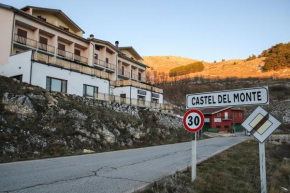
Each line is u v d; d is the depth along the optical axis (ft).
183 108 201.46
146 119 89.56
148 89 122.42
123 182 22.15
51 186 20.35
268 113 15.75
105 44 124.16
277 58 385.70
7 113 45.37
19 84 56.13
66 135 49.90
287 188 22.07
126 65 149.59
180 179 22.24
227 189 19.77
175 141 88.17
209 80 323.57
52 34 97.96
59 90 72.90
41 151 41.98
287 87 257.14
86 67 83.30
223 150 54.29
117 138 61.93
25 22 86.53
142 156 43.04
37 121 48.70
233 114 192.44
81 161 35.50
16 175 24.70
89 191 18.99
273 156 47.42
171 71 453.58
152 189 18.76
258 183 22.30
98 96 86.48
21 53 69.05
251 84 284.00
